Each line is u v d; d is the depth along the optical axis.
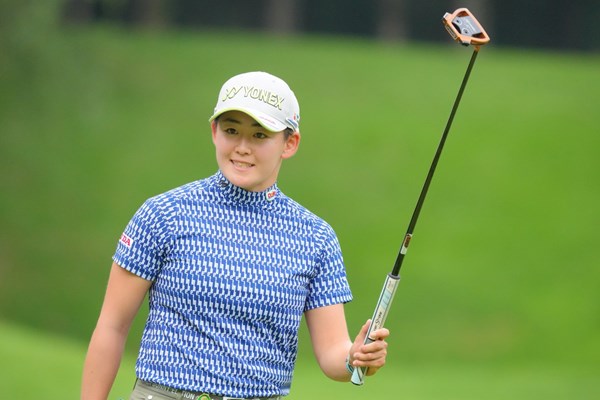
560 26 117.19
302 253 10.41
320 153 74.00
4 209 67.81
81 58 67.81
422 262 63.25
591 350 55.66
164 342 10.11
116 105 79.56
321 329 10.74
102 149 73.88
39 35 60.69
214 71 86.50
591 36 116.56
